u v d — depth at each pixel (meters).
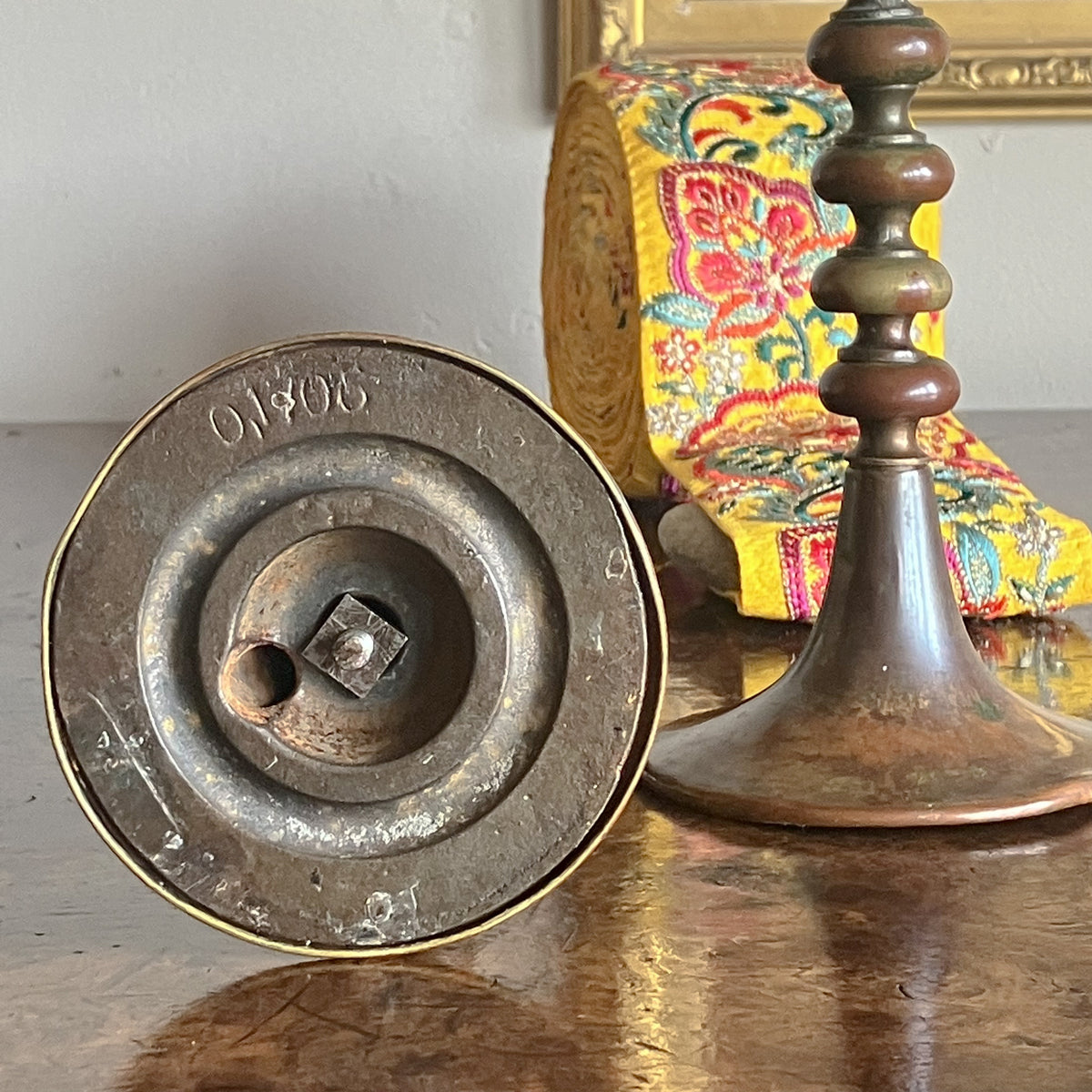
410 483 0.46
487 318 1.62
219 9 1.55
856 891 0.52
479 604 0.46
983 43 1.52
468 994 0.45
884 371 0.58
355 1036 0.42
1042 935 0.49
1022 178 1.58
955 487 0.96
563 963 0.47
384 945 0.47
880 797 0.57
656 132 1.13
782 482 0.98
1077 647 0.87
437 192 1.60
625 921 0.50
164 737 0.46
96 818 0.46
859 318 0.59
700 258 1.10
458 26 1.57
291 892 0.47
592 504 0.46
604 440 1.18
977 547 0.91
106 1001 0.45
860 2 0.57
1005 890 0.52
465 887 0.47
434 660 0.47
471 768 0.47
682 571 1.01
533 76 1.58
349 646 0.45
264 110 1.58
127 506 0.45
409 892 0.47
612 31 1.51
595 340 1.21
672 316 1.09
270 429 0.45
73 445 1.49
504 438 0.46
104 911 0.52
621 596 0.47
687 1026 0.43
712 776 0.61
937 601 0.61
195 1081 0.40
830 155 0.58
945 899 0.52
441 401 0.46
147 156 1.58
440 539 0.45
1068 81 1.53
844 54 0.56
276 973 0.47
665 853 0.56
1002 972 0.46
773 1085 0.39
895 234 0.58
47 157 1.57
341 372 0.45
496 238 1.61
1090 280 1.60
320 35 1.56
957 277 1.60
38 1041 0.42
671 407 1.09
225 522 0.46
